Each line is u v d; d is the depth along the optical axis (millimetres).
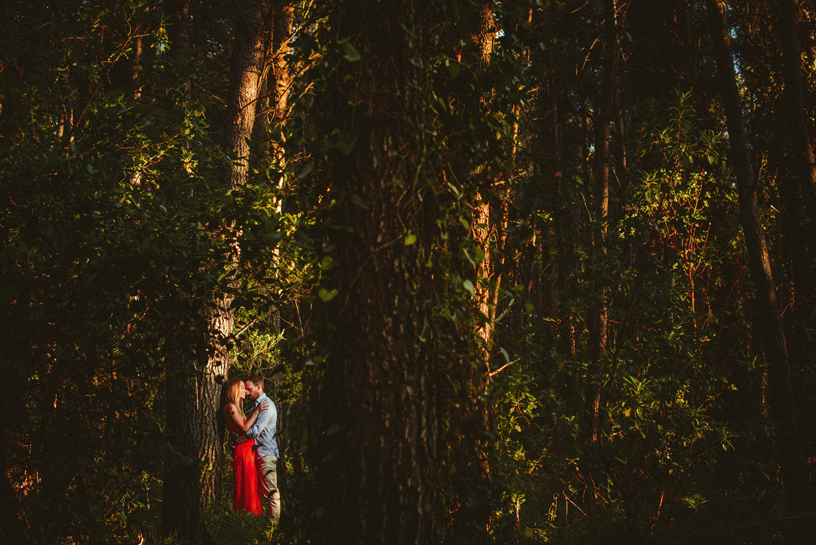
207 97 4324
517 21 2773
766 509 5348
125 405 3498
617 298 5320
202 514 6141
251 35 6855
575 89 3080
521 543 4234
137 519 4109
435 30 2451
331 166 2326
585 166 12828
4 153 3785
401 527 2105
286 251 3404
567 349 5555
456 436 2404
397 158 2254
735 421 5824
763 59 7289
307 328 2443
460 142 2623
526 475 4531
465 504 2398
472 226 3062
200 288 3475
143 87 4320
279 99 7293
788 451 5609
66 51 4238
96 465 3506
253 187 3527
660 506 4480
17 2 3816
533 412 4582
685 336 4699
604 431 4664
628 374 4594
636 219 4914
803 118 6395
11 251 3189
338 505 2166
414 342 2203
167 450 3645
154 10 4449
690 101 6816
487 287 2777
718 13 6164
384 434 2135
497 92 2793
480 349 2543
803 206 7207
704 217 5191
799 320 7258
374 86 2273
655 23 7957
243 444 6219
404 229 2221
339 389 2207
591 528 4797
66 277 3256
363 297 2199
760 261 5844
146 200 3566
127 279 3312
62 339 3229
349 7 2322
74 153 3434
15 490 3342
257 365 7094
